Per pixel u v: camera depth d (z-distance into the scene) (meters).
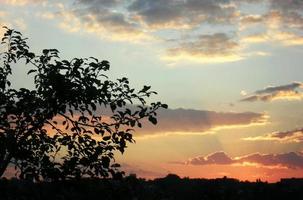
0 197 7.57
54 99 7.73
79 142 7.91
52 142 7.96
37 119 7.91
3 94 7.89
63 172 7.62
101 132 8.08
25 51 8.27
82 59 7.96
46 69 8.06
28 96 7.79
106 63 8.03
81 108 8.07
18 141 7.73
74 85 7.75
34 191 7.75
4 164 7.53
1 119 7.76
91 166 7.81
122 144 8.01
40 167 7.72
